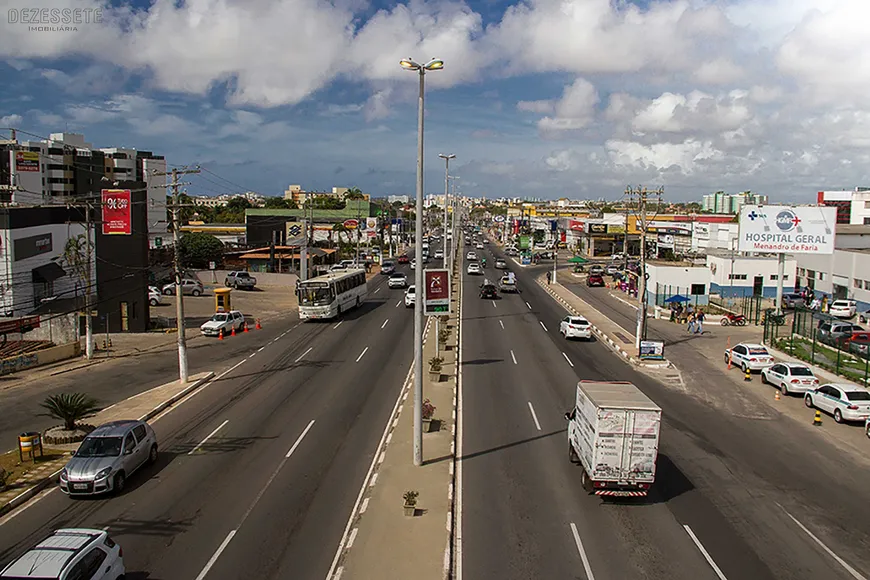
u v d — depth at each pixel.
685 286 64.81
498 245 163.75
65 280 54.62
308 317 51.00
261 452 22.30
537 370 35.66
